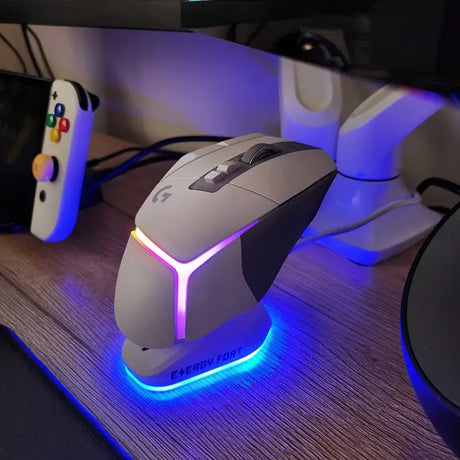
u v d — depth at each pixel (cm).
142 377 39
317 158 42
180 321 36
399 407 38
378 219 54
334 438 36
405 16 29
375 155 53
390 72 30
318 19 33
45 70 114
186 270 35
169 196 37
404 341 30
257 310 43
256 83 74
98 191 70
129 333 37
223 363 42
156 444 35
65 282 53
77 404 38
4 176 64
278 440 36
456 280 31
